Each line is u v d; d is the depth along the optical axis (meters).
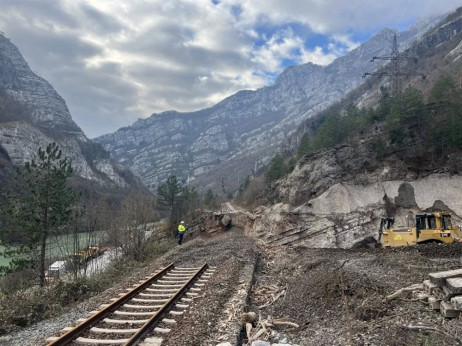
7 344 8.31
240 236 31.44
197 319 8.45
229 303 10.08
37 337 8.36
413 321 7.39
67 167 25.27
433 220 17.89
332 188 26.59
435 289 7.77
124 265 21.73
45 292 13.32
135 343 7.07
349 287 9.86
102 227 27.20
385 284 10.06
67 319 9.64
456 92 30.83
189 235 39.28
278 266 17.70
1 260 33.62
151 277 13.18
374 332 7.27
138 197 33.25
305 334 8.23
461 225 22.23
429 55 101.00
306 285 11.83
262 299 11.62
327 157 30.52
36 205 22.11
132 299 10.55
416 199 24.78
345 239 23.91
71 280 16.06
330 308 9.37
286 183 34.62
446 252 14.57
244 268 15.50
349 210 25.05
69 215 23.22
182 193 56.69
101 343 7.17
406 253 15.08
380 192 25.75
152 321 8.13
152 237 31.33
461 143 26.83
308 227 25.44
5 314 10.52
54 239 24.47
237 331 7.98
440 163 26.81
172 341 7.13
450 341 6.30
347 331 7.60
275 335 8.31
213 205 62.81
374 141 30.12
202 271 15.14
